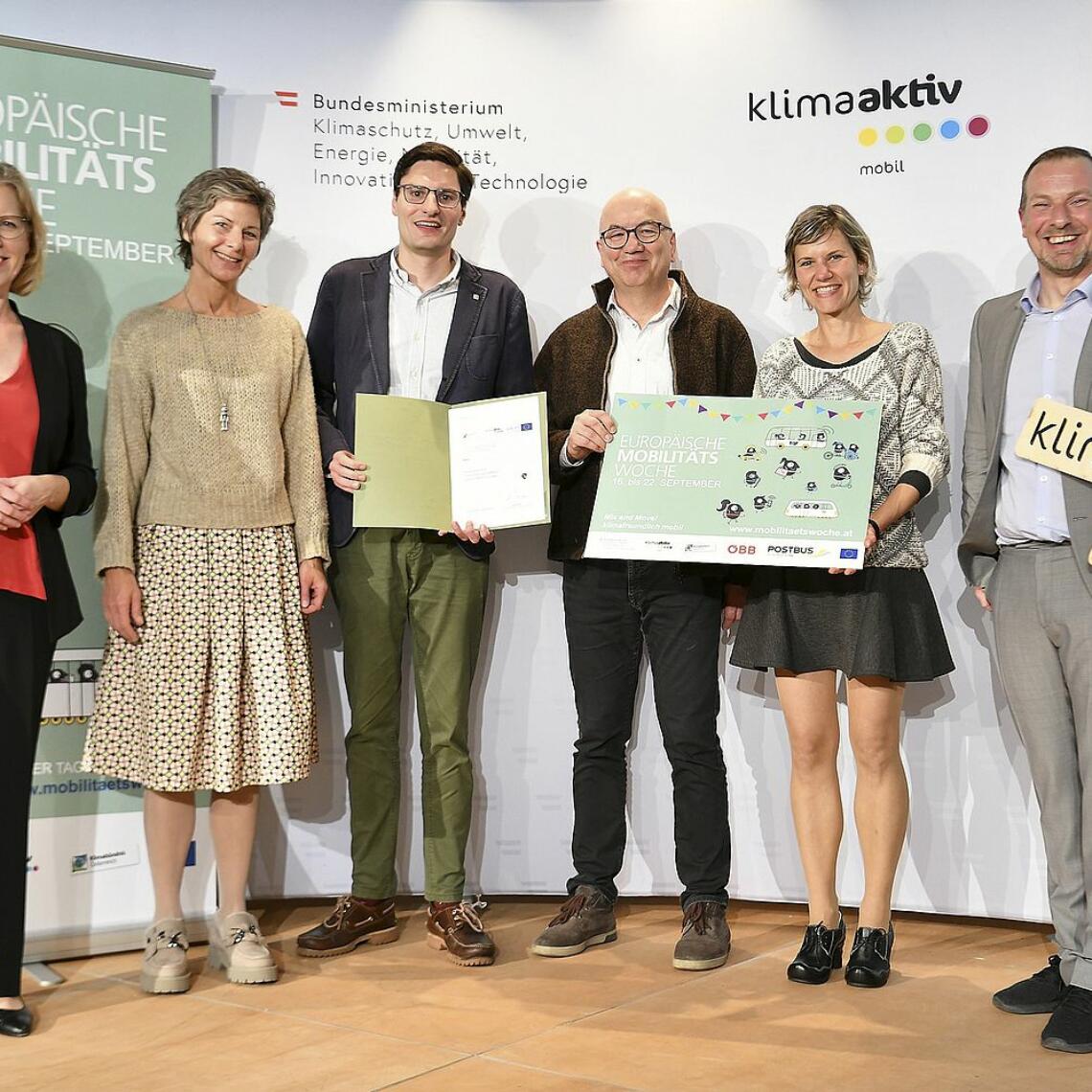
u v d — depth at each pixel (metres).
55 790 2.88
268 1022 2.44
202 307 2.78
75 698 2.90
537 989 2.64
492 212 3.33
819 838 2.73
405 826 3.32
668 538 2.70
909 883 3.16
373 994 2.61
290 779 2.69
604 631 3.00
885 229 3.19
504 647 3.33
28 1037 2.37
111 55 2.96
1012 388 2.53
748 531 2.66
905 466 2.66
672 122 3.29
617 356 3.03
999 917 3.10
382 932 3.02
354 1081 2.12
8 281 2.46
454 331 2.97
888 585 2.65
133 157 2.99
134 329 2.72
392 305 3.02
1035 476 2.48
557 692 3.32
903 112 3.18
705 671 2.94
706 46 3.28
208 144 3.07
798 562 2.61
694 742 2.91
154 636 2.64
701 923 2.85
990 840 3.10
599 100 3.31
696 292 3.30
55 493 2.47
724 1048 2.27
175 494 2.67
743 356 3.05
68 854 2.89
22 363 2.52
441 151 2.93
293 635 2.77
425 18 3.32
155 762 2.62
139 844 2.96
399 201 2.93
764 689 3.24
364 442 2.85
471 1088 2.08
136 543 2.70
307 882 3.29
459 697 2.99
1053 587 2.44
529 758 3.32
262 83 3.29
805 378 2.76
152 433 2.71
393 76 3.32
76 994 2.64
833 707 2.75
